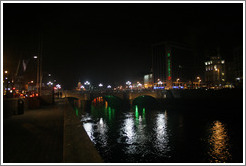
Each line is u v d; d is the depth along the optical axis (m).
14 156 7.11
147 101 96.31
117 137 35.22
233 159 24.77
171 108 74.19
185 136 35.38
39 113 19.17
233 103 54.25
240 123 44.12
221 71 109.12
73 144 8.30
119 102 88.94
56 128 11.93
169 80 139.75
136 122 48.34
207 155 26.34
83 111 70.50
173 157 25.78
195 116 54.25
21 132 10.91
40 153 7.50
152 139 33.81
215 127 41.22
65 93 71.12
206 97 64.50
